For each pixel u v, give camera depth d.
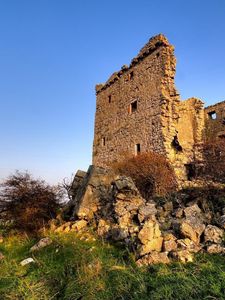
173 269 5.17
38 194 10.52
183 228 6.38
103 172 10.25
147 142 16.95
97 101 23.86
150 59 18.23
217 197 8.68
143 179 12.71
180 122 19.62
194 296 4.23
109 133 21.22
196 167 14.28
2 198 10.52
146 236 6.14
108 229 7.63
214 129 23.20
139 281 4.89
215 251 5.70
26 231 9.44
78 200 9.73
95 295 4.75
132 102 19.14
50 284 5.39
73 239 7.37
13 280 5.67
